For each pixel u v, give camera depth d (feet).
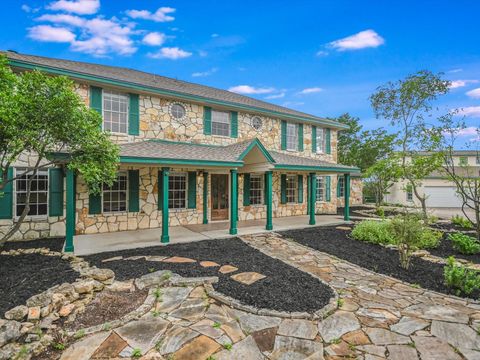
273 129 42.80
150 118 32.17
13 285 13.46
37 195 26.61
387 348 9.72
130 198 30.78
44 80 15.37
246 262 19.11
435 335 10.56
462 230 35.01
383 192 65.16
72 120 16.05
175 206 34.73
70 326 10.94
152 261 18.84
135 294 13.84
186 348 9.58
